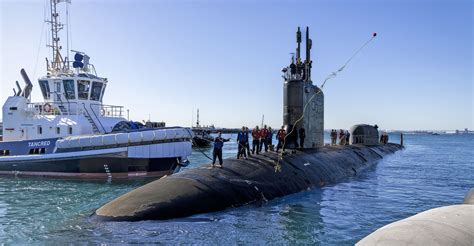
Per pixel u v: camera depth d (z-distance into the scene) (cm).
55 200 1477
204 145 5481
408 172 2467
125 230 918
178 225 955
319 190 1550
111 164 2031
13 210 1290
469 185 1917
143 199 1038
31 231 1002
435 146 7438
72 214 1194
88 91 2422
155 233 904
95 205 1367
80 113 2380
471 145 7994
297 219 1084
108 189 1756
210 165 1359
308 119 2030
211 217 1035
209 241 879
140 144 2020
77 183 1939
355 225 1061
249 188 1209
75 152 2055
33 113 2350
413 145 8019
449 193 1664
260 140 1748
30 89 2456
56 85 2388
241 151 1562
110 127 2411
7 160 2178
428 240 404
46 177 2123
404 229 430
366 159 2795
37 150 2180
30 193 1648
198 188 1101
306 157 1775
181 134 2127
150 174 2070
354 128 3900
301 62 2014
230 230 955
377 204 1363
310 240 916
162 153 2064
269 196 1241
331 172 1828
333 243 898
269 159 1545
